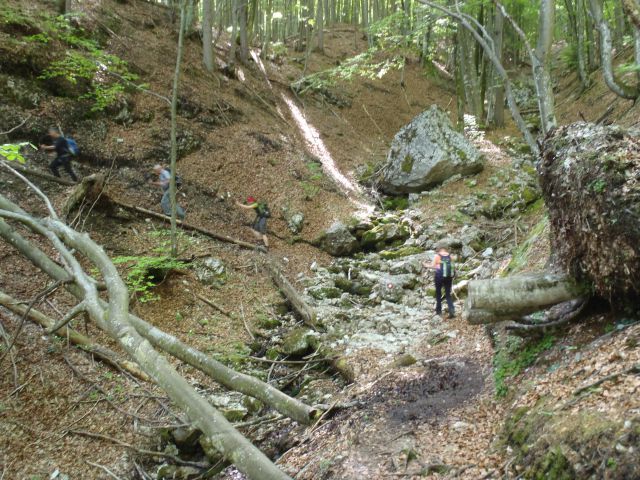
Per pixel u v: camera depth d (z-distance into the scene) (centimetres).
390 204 1462
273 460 612
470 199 1341
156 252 1013
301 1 2383
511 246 1117
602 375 392
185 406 421
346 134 1869
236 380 615
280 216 1303
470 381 599
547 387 439
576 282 515
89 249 568
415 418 544
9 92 1115
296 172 1455
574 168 494
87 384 716
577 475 315
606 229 452
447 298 895
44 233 604
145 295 902
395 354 777
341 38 2725
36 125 1116
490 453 418
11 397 655
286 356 858
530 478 352
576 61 2177
